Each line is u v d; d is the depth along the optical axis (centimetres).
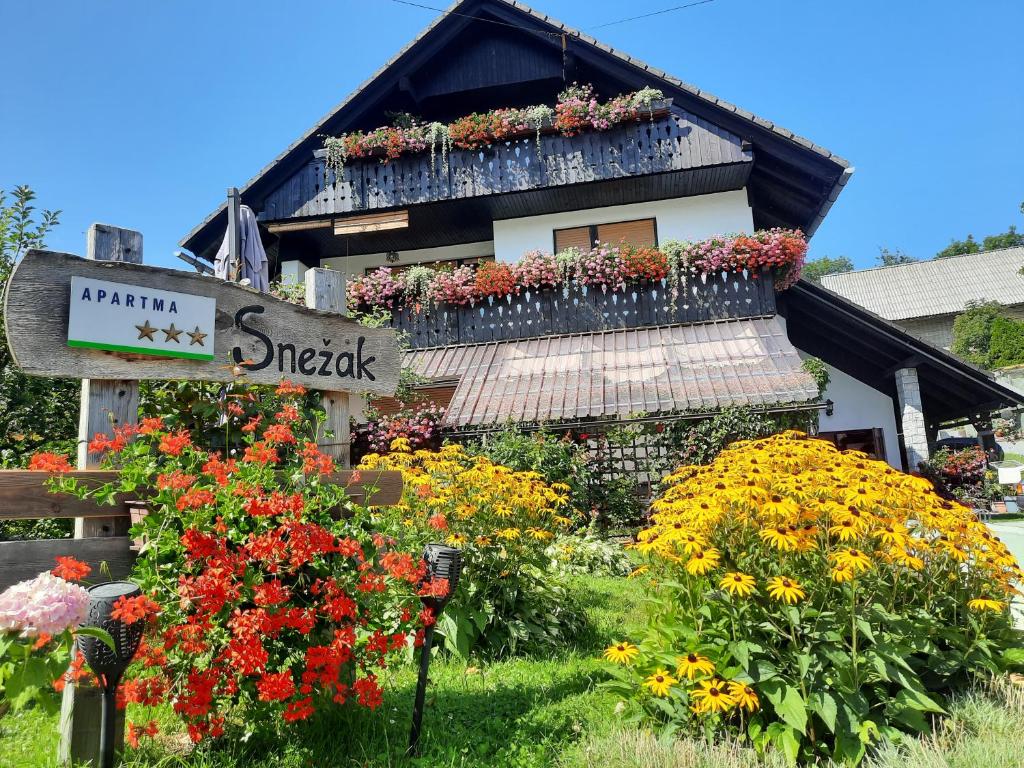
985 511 1436
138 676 295
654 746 313
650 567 420
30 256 302
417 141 1398
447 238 1608
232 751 304
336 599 292
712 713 322
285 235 1519
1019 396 1282
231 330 368
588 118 1343
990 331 3784
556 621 509
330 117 1462
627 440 1083
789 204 1548
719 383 1068
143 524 290
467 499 505
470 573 486
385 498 389
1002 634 379
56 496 294
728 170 1329
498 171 1387
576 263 1291
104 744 246
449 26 1494
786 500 339
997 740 306
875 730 302
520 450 977
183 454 328
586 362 1191
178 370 344
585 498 1020
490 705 379
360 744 316
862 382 1496
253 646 269
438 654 459
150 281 339
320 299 425
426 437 1098
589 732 346
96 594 248
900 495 364
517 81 1497
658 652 347
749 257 1239
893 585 374
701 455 1020
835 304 1307
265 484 309
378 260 1661
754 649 320
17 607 222
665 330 1252
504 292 1320
